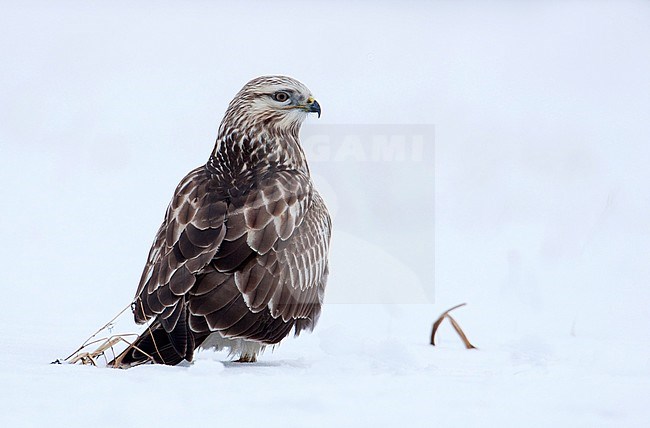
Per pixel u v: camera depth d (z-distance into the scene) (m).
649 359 8.03
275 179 8.65
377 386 6.35
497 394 6.21
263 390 6.07
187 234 7.99
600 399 6.17
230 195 8.31
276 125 9.38
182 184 8.59
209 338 8.22
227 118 9.43
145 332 7.72
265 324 8.08
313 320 8.79
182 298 7.73
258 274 8.02
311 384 6.35
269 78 9.48
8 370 6.63
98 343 8.71
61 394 5.82
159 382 6.25
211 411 5.54
